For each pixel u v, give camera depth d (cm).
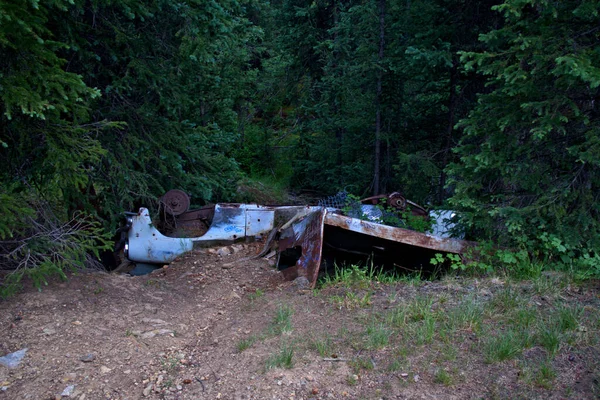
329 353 368
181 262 700
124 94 750
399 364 346
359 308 450
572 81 486
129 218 742
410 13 919
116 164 688
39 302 457
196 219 815
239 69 1412
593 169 521
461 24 871
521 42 538
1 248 518
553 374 323
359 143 1252
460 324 400
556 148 546
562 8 512
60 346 390
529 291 461
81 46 646
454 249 575
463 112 936
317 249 547
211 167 879
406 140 1127
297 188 1698
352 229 561
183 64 770
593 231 512
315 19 1533
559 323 386
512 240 565
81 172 513
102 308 474
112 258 765
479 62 550
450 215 733
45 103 431
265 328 430
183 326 462
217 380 346
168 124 770
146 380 351
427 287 496
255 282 589
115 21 678
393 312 427
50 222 521
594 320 390
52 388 336
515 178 539
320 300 482
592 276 486
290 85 1719
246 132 1973
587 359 340
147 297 529
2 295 442
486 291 469
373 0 1083
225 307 519
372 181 1224
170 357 388
